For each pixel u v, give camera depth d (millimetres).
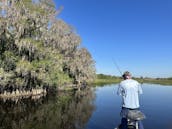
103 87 86062
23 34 49781
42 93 57469
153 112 26812
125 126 9211
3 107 31562
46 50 55562
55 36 66062
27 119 22625
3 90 48875
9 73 47031
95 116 24016
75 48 84125
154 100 40094
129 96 9234
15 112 27125
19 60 48688
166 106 32031
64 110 28500
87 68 101375
